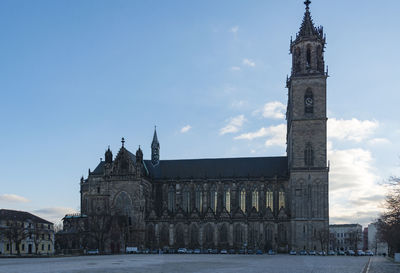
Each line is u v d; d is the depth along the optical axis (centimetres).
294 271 7375
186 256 15188
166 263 9738
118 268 7819
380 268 8931
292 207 19888
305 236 19525
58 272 6775
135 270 7281
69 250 18575
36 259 12288
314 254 19262
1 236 18088
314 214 19650
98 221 18825
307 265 9450
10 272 6800
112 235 19638
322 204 19662
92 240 19800
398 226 10938
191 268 7956
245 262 10575
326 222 19512
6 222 19525
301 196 19838
